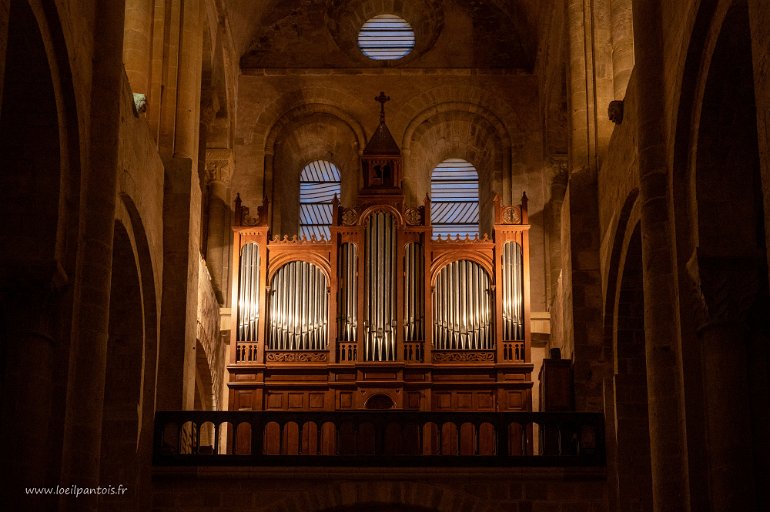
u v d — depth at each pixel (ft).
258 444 95.91
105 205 80.18
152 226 96.63
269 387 120.67
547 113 132.36
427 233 124.98
